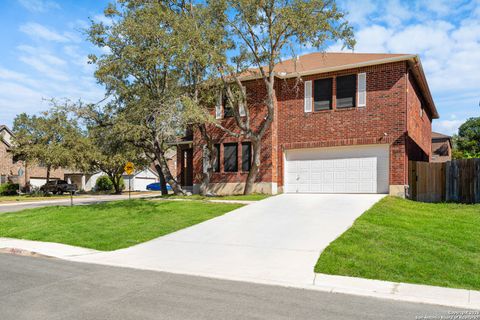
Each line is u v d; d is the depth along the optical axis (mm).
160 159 22172
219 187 21531
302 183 19844
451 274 7156
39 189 45719
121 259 8898
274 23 16812
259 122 20484
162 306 5586
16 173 46938
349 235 9836
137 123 19453
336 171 19047
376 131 17922
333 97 19031
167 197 20328
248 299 5969
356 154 18594
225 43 17062
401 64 17469
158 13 16938
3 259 9180
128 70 18984
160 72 19359
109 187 53969
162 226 12461
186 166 26234
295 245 9453
